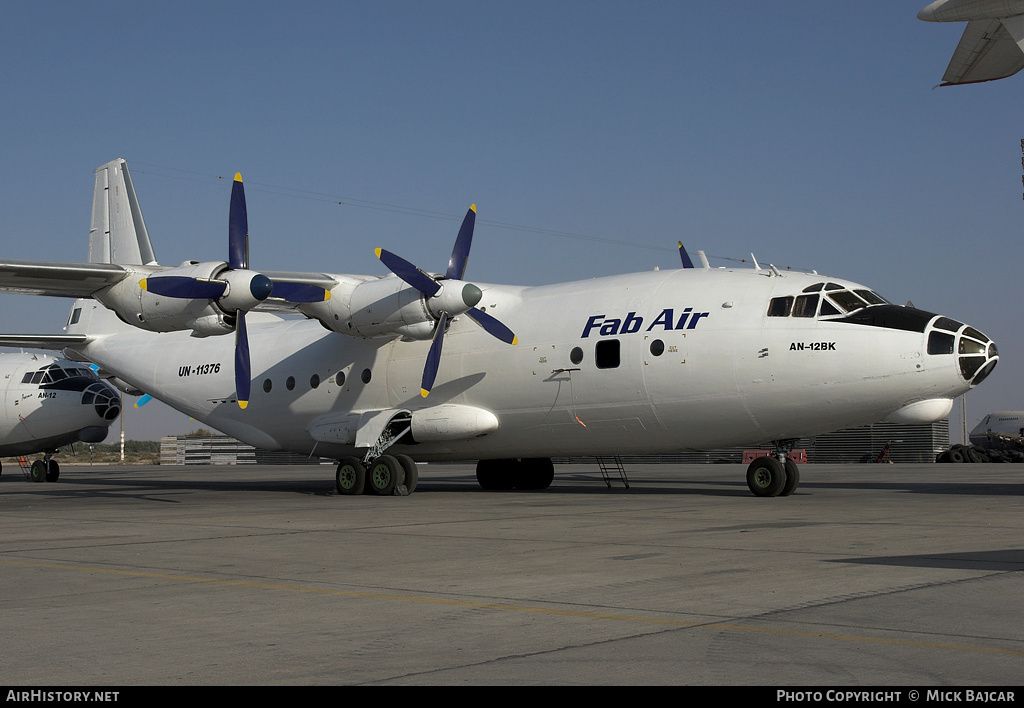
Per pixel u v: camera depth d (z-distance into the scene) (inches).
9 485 1063.6
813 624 226.7
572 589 279.9
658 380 658.2
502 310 746.8
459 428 735.7
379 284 716.7
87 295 738.2
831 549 360.8
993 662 190.7
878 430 1720.0
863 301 637.3
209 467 1887.3
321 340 835.4
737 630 221.6
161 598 270.8
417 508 598.9
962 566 313.7
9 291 725.3
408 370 770.2
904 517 493.7
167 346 958.4
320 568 327.0
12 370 1163.9
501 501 664.4
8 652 206.4
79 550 382.3
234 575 312.8
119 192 984.9
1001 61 705.6
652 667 189.6
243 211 702.5
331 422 808.9
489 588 283.3
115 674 188.1
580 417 697.6
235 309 685.3
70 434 1152.8
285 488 926.4
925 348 604.1
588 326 692.7
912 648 202.4
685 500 648.4
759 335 631.8
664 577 299.1
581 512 550.3
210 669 191.3
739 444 684.1
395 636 219.8
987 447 1975.9
